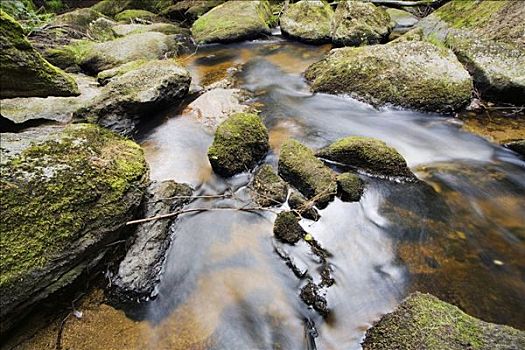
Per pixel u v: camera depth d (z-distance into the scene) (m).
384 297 3.07
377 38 8.44
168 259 3.45
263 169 4.38
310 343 2.79
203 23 10.95
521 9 6.49
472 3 7.75
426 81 5.79
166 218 3.71
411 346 2.34
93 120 5.32
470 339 2.25
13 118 5.07
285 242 3.51
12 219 2.68
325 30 9.50
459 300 2.95
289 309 3.01
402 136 5.34
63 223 2.89
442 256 3.37
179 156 5.04
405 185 4.24
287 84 7.29
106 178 3.34
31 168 3.02
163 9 14.75
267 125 5.67
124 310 3.01
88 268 3.05
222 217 3.91
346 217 3.82
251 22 10.45
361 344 2.72
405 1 10.84
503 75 5.61
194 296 3.16
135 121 5.75
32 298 2.64
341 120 5.86
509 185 4.23
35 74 5.34
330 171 4.16
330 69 6.71
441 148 5.01
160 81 5.86
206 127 5.70
